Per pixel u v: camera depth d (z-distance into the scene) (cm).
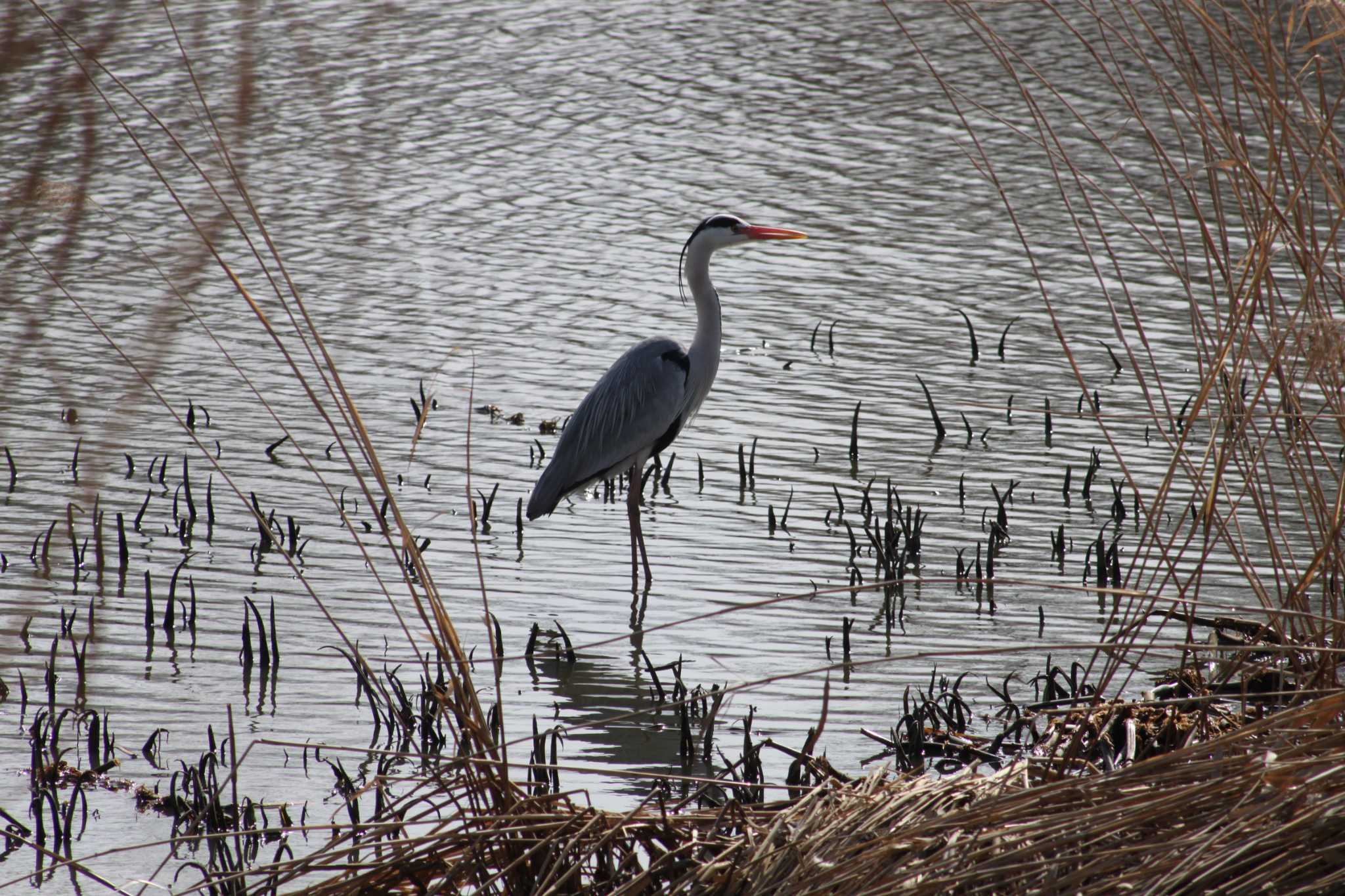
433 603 704
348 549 1354
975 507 1483
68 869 806
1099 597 1248
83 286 2075
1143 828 623
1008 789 670
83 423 1623
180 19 1273
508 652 1152
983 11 3797
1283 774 595
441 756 697
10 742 977
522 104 3231
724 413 1770
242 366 1858
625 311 2122
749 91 3375
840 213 2583
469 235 2450
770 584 1291
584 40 3794
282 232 2391
